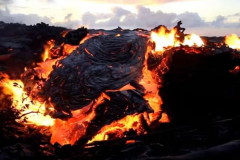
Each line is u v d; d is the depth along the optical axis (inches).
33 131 280.8
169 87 297.1
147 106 272.5
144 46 330.6
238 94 296.7
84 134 262.2
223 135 248.4
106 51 332.2
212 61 300.2
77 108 281.4
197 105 295.9
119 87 291.4
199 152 188.4
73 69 309.0
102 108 271.0
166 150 225.9
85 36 364.8
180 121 290.5
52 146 253.8
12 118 285.6
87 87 292.4
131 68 309.4
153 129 278.5
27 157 218.1
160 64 310.7
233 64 301.3
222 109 296.8
